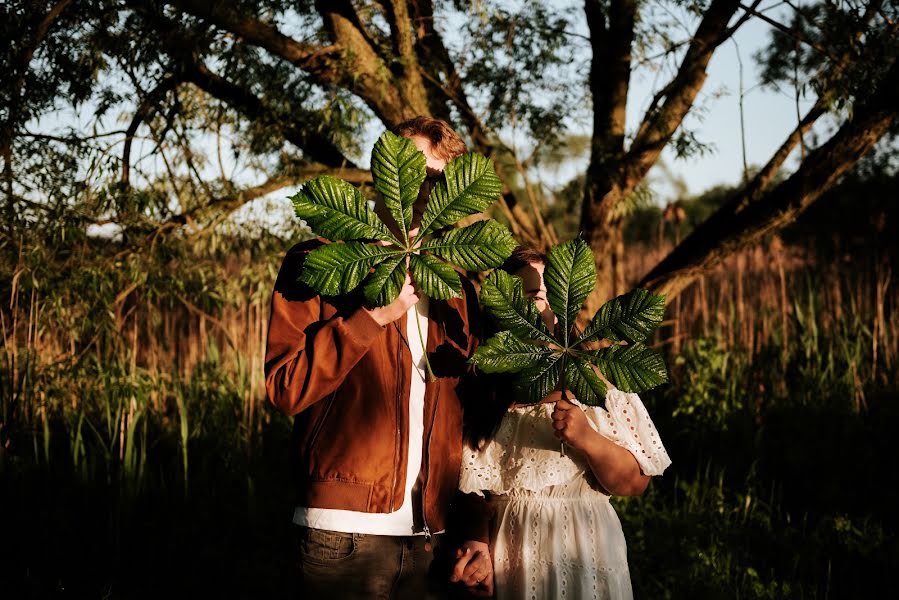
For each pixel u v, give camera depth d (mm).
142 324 5227
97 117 4457
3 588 3174
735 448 4922
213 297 4746
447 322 1968
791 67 4445
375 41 4578
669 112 4586
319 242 1902
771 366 5883
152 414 4867
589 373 1668
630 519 3975
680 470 4715
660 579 3545
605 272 4891
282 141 4715
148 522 3766
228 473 4418
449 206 1608
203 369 5125
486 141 4988
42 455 4211
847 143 4352
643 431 1929
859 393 5430
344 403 1809
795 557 3760
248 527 3920
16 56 4168
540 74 4879
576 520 1902
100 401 4363
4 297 4293
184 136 4562
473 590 1948
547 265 1714
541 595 1869
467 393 2020
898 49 4074
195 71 4574
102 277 4184
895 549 3793
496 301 1680
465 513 1981
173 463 4426
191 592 3344
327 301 1854
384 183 1599
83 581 3291
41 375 4227
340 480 1769
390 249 1602
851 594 3527
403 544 1849
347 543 1766
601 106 4863
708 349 5371
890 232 7090
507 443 1964
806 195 4496
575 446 1794
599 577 1891
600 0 4832
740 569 3639
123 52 4262
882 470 4719
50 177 4121
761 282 7031
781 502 4484
